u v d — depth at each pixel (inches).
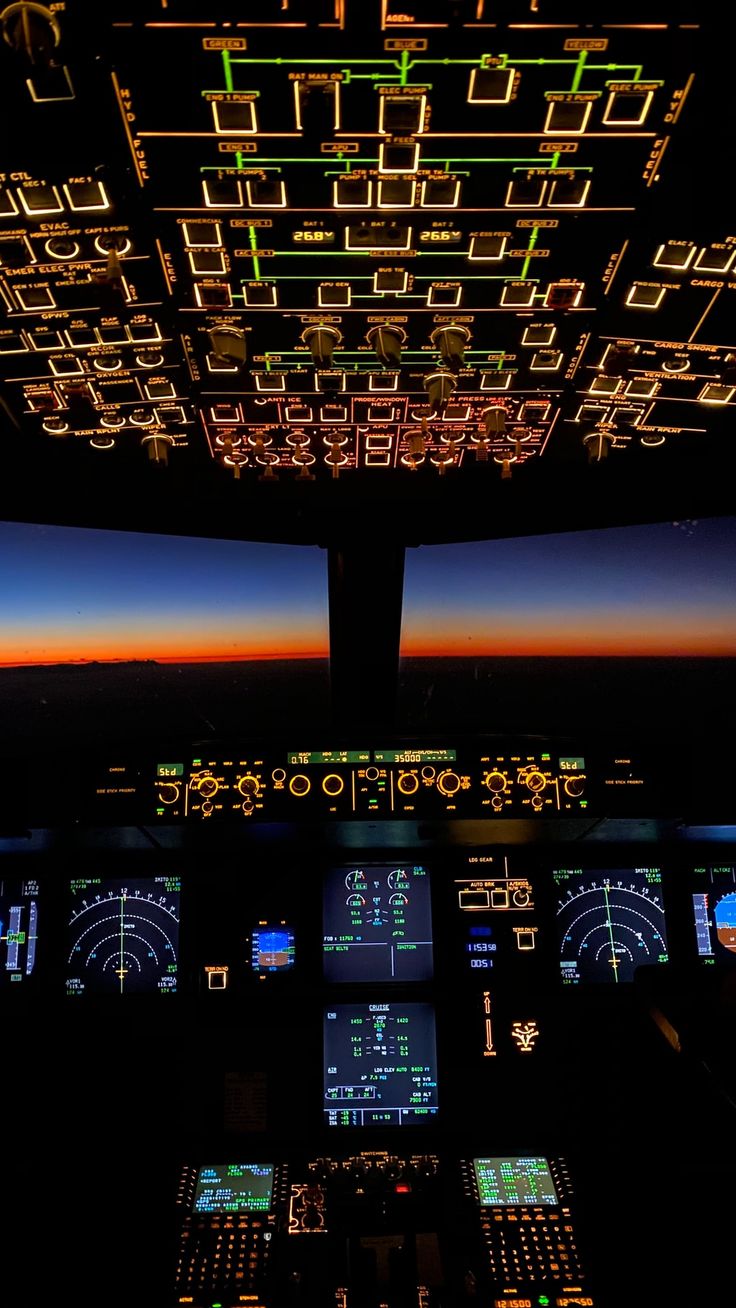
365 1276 45.5
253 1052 52.7
